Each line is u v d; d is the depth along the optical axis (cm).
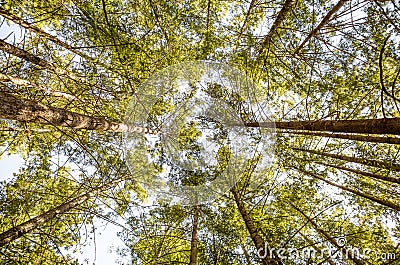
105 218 500
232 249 600
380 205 715
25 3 508
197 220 684
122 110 629
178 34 632
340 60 577
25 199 564
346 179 770
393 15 504
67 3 498
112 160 678
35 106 336
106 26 470
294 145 763
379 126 396
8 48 429
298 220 756
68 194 655
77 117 404
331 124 503
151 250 686
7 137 630
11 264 500
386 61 549
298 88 637
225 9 652
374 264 589
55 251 562
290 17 574
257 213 633
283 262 534
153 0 538
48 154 656
